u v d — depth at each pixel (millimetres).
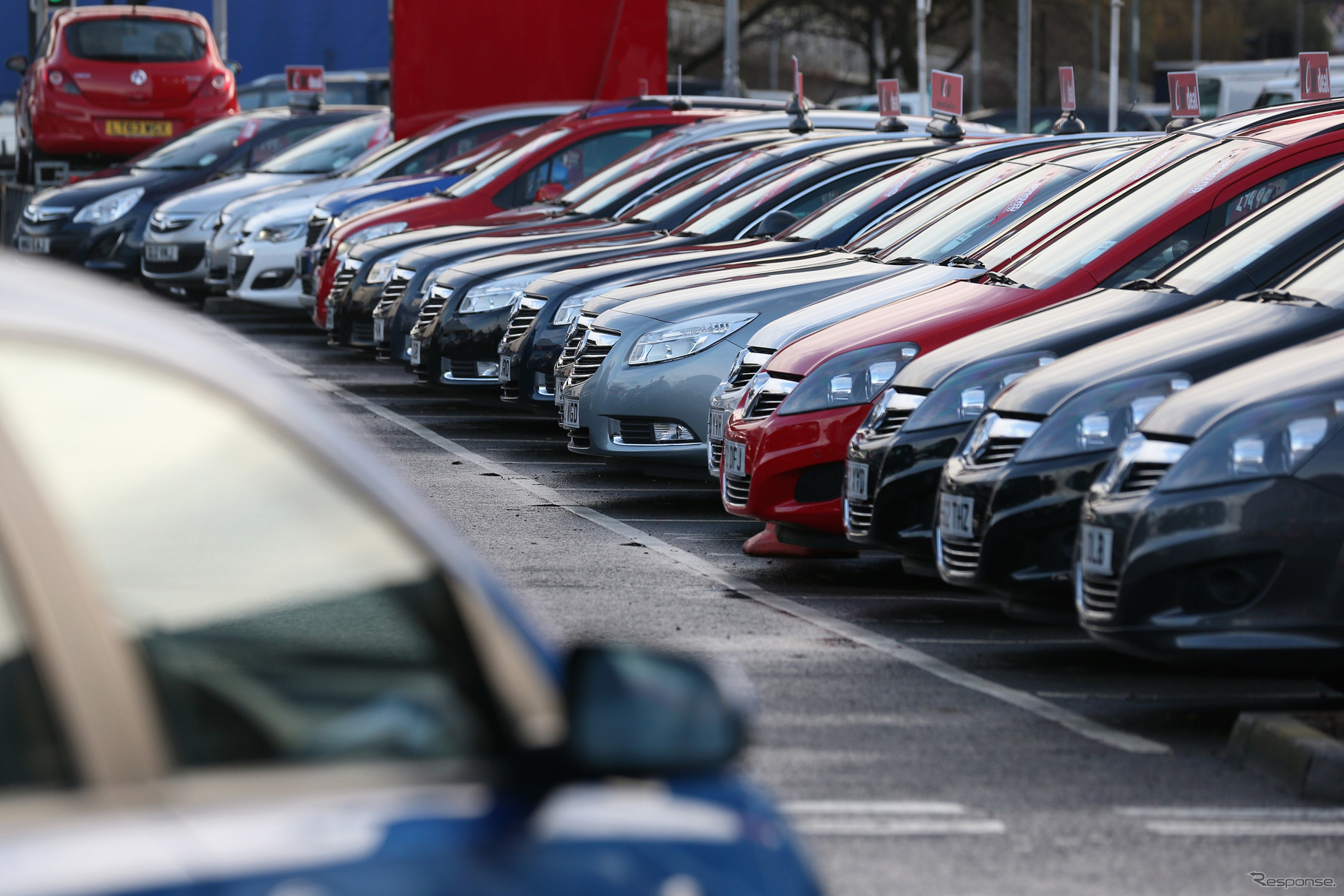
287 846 3877
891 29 115250
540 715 4551
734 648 15336
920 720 13070
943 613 17031
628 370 22391
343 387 34938
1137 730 12883
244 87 72875
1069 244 18938
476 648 4516
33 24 66188
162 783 3922
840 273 22438
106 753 3857
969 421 16219
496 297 29016
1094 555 12844
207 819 3895
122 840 3746
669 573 18766
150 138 56969
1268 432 12195
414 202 38312
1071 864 10031
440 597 4520
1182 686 14258
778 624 16359
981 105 129500
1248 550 12086
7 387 4027
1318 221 16500
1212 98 85312
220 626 4156
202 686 4086
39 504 3963
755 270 23453
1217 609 12266
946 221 22656
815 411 18219
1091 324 16484
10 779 3773
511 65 46094
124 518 4086
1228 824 10797
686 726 4434
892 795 11258
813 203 28203
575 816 4363
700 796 4723
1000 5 117062
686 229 29250
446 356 29375
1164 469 12688
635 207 32344
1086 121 82312
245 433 4363
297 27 73375
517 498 23578
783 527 18922
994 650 15484
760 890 4570
